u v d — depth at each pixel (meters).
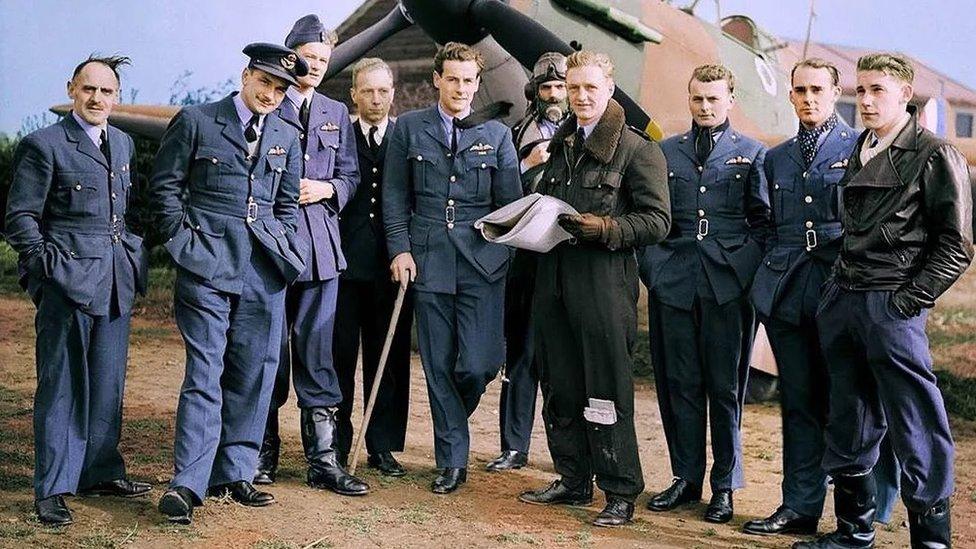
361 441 5.07
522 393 5.72
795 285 4.59
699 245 4.90
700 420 5.02
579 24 9.16
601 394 4.61
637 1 9.52
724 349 4.85
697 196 4.93
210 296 4.47
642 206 4.54
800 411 4.64
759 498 5.44
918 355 3.98
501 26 8.05
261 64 4.48
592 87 4.56
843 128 4.64
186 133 4.51
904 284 4.00
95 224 4.41
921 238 4.00
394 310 5.09
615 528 4.61
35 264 4.27
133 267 4.55
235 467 4.66
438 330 5.11
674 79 9.41
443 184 5.13
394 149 5.20
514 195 5.15
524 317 5.64
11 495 4.71
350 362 5.38
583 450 4.92
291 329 5.06
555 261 4.68
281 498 4.80
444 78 5.12
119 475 4.70
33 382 7.72
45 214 4.39
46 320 4.34
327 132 5.08
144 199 11.48
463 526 4.54
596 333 4.57
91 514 4.45
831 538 4.34
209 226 4.51
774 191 4.70
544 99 5.69
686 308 4.90
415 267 5.11
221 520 4.44
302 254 4.80
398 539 4.33
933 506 3.99
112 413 4.64
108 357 4.57
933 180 3.94
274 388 5.05
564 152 4.71
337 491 4.94
